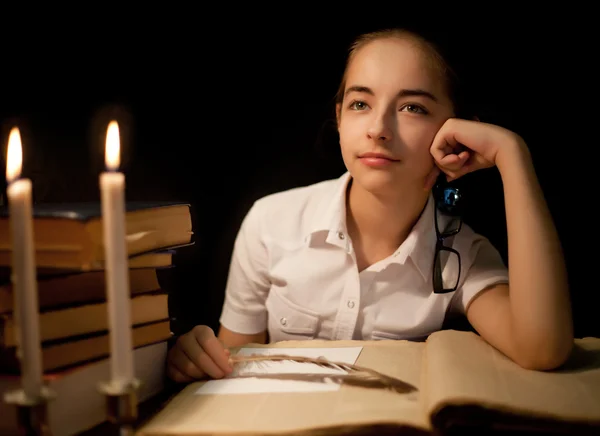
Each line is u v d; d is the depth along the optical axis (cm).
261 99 177
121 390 63
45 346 75
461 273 121
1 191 109
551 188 168
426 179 119
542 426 72
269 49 175
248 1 174
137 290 91
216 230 183
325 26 173
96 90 171
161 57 174
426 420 73
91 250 77
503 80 166
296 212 136
